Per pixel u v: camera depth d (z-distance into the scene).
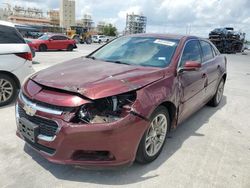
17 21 103.38
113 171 3.15
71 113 2.70
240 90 8.23
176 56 3.92
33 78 3.31
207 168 3.36
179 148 3.85
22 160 3.28
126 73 3.30
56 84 2.93
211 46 5.57
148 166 3.30
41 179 2.94
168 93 3.34
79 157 2.78
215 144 4.07
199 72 4.45
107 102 2.78
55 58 14.61
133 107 2.84
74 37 43.56
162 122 3.44
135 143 2.89
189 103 4.17
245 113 5.78
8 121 4.50
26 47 5.53
